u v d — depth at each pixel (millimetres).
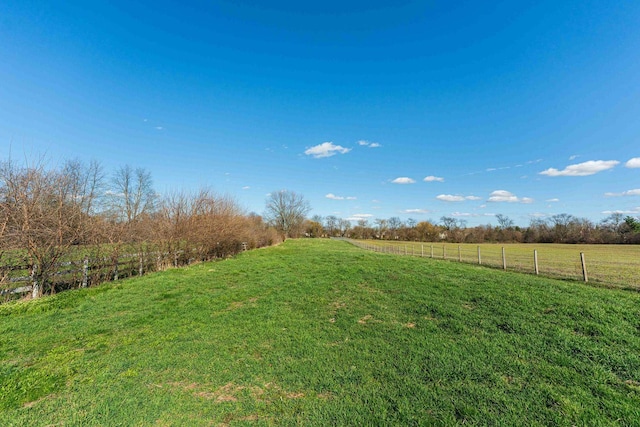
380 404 3580
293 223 71375
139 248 14898
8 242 8891
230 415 3443
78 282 11500
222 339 5746
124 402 3715
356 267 14336
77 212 11328
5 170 9188
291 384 4094
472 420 3264
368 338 5656
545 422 3205
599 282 10531
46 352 5359
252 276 12930
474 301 7746
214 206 21359
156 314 7547
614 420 3209
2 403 3717
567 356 4648
